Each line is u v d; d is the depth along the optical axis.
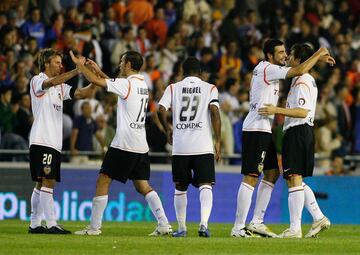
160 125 43.94
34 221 43.84
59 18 71.31
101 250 34.97
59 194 61.62
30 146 43.28
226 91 70.00
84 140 63.78
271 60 43.62
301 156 42.97
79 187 62.16
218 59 74.94
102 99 65.94
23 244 36.78
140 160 42.94
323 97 72.94
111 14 73.62
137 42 72.94
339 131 73.56
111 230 48.00
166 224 43.47
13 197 60.91
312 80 43.09
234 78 70.44
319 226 43.97
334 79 75.50
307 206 44.31
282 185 65.88
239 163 68.19
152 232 46.69
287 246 37.84
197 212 64.38
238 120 69.06
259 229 43.75
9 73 65.56
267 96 42.84
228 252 35.12
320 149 70.56
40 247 35.78
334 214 66.94
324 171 69.56
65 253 33.88
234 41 76.25
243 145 43.41
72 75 42.41
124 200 62.91
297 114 42.44
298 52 43.41
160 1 81.31
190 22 78.19
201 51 72.94
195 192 64.38
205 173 41.88
